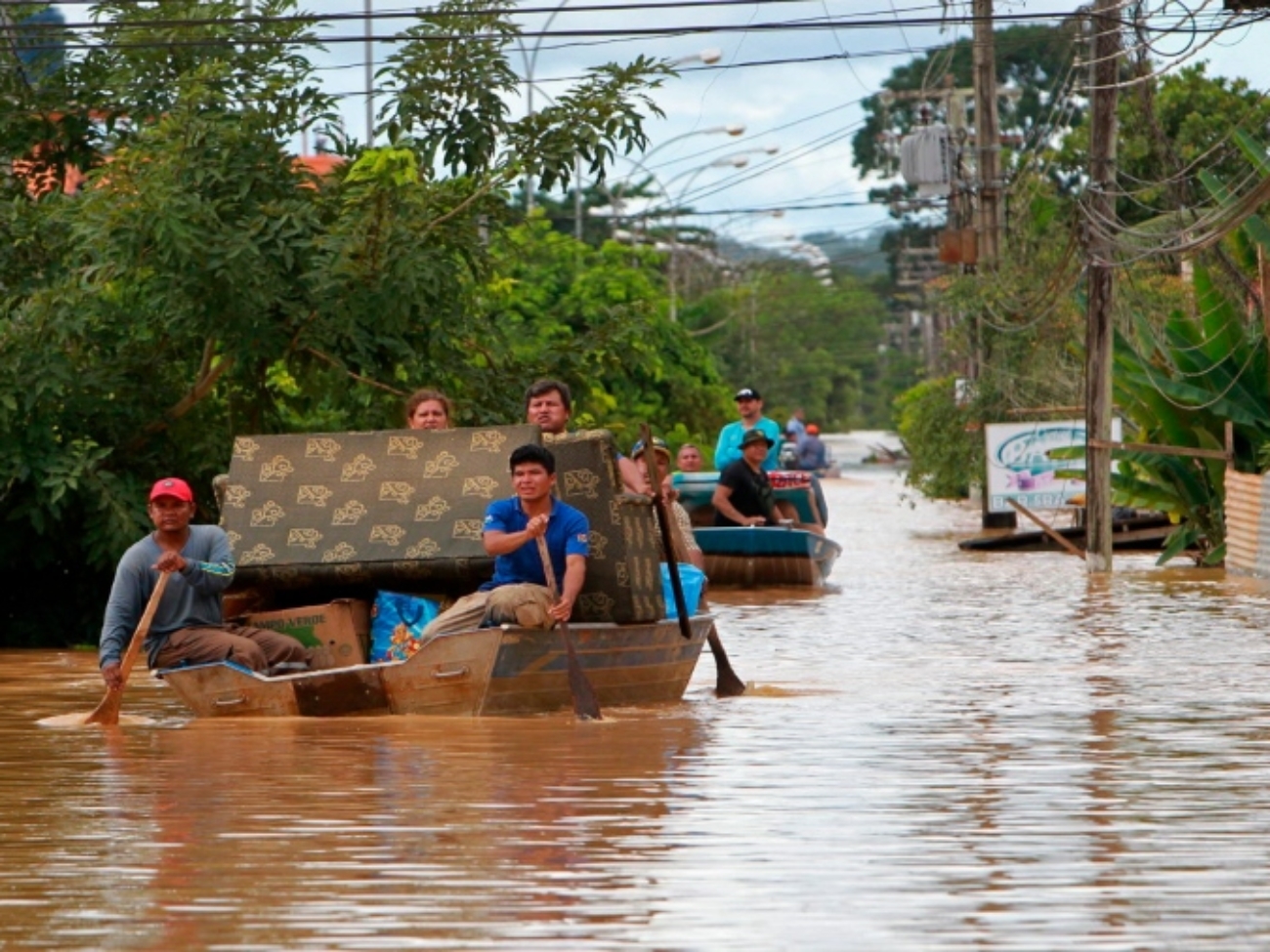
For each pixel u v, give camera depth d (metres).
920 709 31.64
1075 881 18.80
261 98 48.34
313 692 30.38
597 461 31.58
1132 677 36.06
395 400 48.69
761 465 61.84
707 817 22.06
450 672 30.20
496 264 51.47
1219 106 105.31
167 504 31.16
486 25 49.88
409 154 47.47
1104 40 61.25
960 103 122.69
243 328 45.84
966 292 92.00
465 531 31.52
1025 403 90.25
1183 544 68.12
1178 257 71.38
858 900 18.03
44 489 44.94
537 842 20.75
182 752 27.27
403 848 20.47
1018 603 52.97
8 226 48.97
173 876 19.22
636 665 32.03
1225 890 18.39
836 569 67.50
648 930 17.03
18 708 33.00
